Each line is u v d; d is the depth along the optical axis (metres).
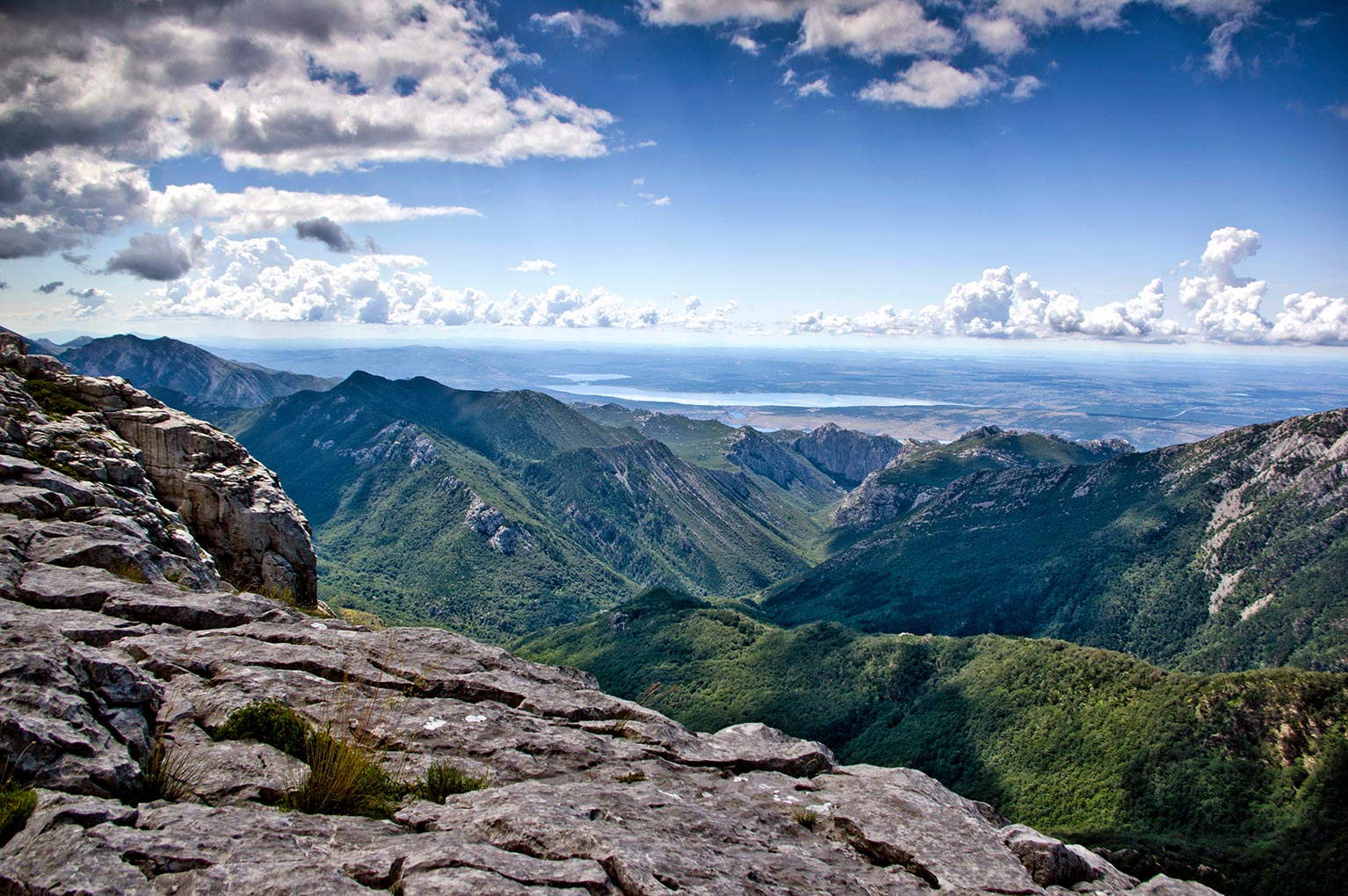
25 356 59.28
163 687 16.42
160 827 10.88
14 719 11.90
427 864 10.47
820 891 12.27
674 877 11.13
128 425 56.19
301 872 9.84
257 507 56.12
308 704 17.16
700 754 19.19
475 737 17.16
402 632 23.73
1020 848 15.30
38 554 25.86
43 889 8.91
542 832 12.02
